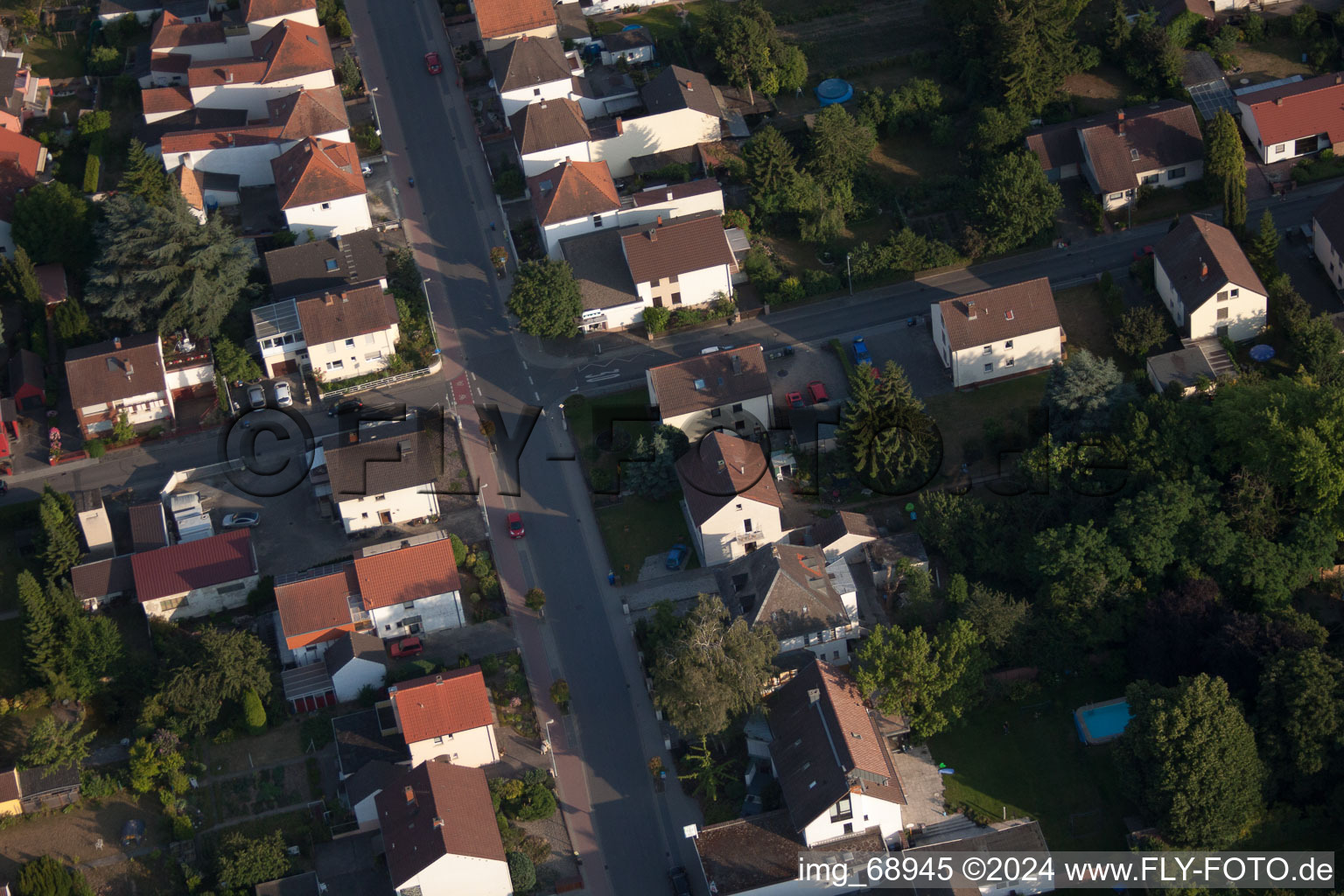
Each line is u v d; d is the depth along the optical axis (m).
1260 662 134.38
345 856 137.12
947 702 138.62
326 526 162.12
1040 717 141.62
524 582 156.00
